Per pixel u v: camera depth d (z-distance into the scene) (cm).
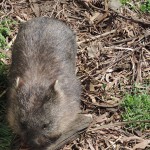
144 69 958
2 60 952
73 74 884
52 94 766
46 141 777
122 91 918
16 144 828
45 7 1067
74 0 1084
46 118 757
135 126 865
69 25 1038
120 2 1086
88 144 840
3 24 1017
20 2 1069
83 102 898
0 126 844
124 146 841
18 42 884
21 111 757
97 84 924
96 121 868
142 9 1077
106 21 1052
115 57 973
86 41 1006
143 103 891
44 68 837
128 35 1026
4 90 904
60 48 872
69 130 833
